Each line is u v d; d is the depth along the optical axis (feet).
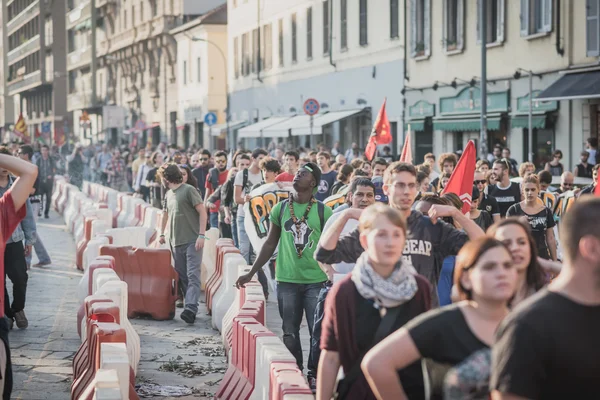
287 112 229.04
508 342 16.24
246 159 71.87
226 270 55.21
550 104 123.03
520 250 24.25
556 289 16.56
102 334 34.14
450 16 151.23
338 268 38.86
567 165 120.47
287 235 41.04
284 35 230.27
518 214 52.70
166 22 326.24
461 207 38.86
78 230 100.22
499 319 19.27
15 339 51.19
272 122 222.28
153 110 353.31
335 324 23.76
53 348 48.85
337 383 24.58
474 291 19.30
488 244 19.25
